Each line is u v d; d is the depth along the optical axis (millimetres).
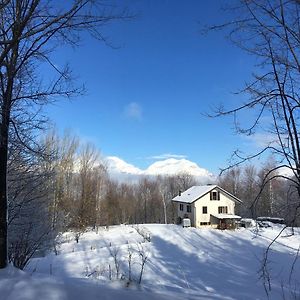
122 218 67688
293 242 28641
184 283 16609
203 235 36438
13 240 11508
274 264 21438
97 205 51469
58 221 25906
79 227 43781
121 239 37594
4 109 6992
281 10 6562
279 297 12609
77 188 48844
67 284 5691
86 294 5273
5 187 6863
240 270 20641
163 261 22828
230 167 7066
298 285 15289
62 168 38875
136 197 77188
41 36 6863
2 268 6391
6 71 7117
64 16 6512
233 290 15031
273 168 6895
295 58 6730
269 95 6785
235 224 44531
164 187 77562
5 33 6430
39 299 4848
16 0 6535
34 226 13180
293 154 6680
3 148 6941
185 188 76250
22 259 10469
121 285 6582
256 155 7000
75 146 44750
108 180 63812
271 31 6691
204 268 21125
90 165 51062
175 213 73312
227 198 49031
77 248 30328
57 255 23812
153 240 33625
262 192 7473
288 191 6949
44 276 6770
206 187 50344
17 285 5320
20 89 7906
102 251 25703
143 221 76375
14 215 11094
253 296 13328
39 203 13266
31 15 6332
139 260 21844
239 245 29984
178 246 29859
